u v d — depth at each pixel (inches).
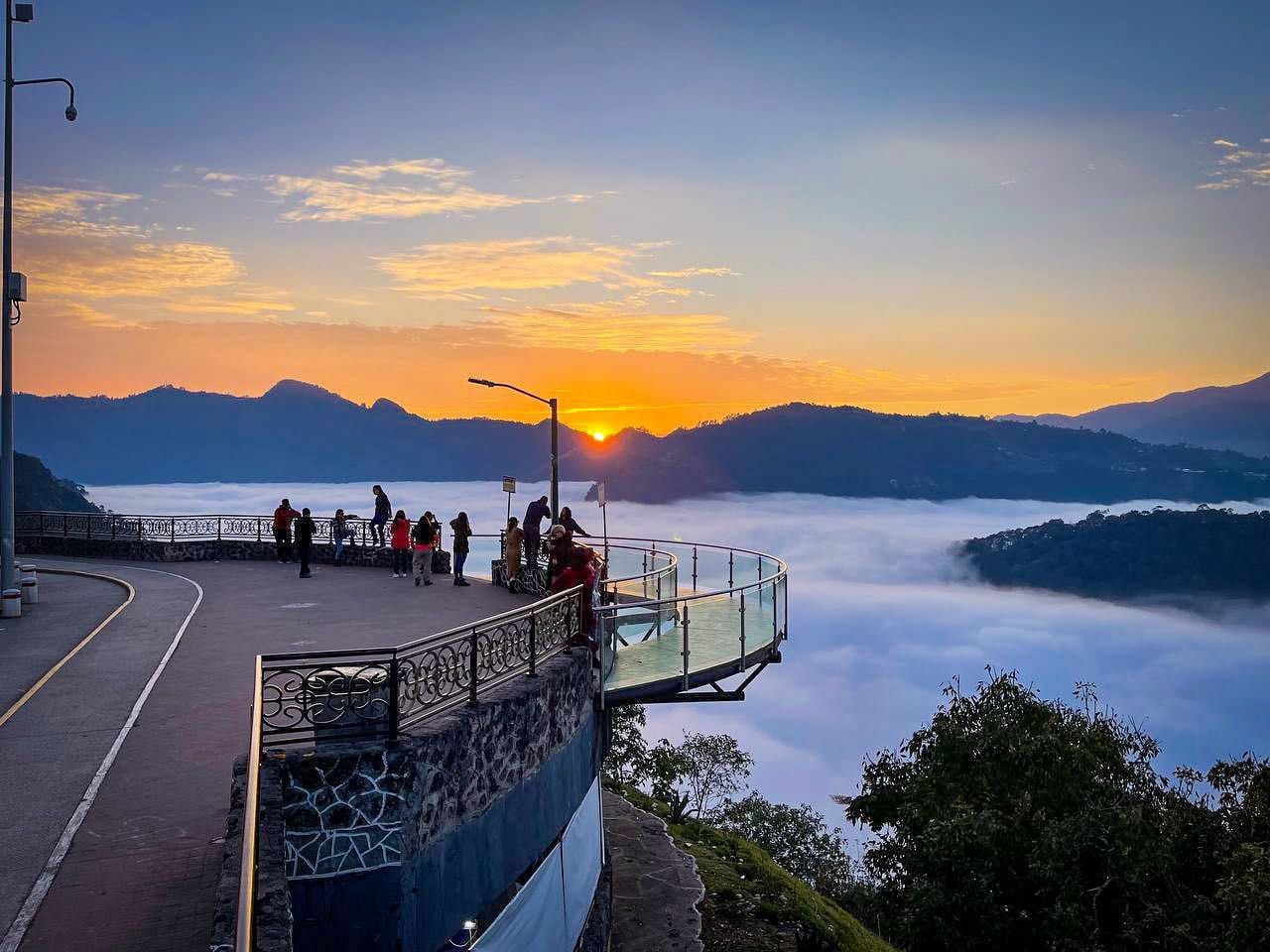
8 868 299.7
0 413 853.2
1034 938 864.3
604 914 577.9
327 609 826.2
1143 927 809.5
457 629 406.9
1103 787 924.0
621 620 689.6
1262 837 881.5
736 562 841.5
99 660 614.5
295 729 348.2
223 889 241.4
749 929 672.4
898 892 983.6
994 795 950.4
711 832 939.3
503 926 410.3
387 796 345.7
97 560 1381.6
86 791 367.6
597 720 567.2
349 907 336.8
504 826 417.7
